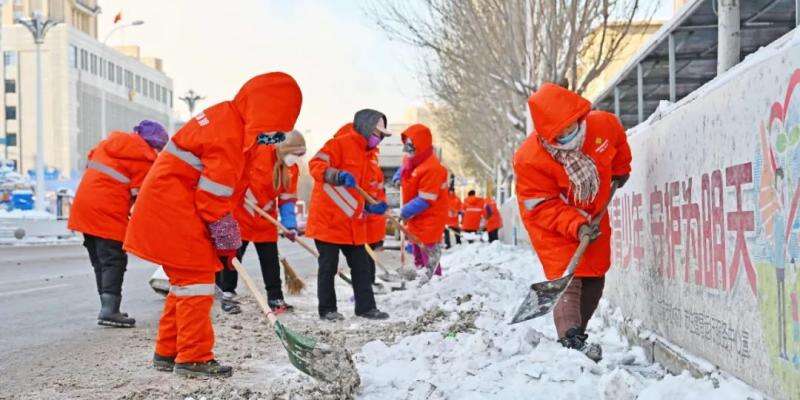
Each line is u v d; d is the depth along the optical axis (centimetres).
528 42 1781
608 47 1856
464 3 1953
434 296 905
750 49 1012
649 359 549
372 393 476
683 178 485
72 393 501
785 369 340
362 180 837
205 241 533
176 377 541
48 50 8956
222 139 520
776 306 348
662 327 534
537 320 732
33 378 546
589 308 571
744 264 385
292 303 960
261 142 539
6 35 8956
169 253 525
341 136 834
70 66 9062
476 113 3194
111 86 10075
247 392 481
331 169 798
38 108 3731
